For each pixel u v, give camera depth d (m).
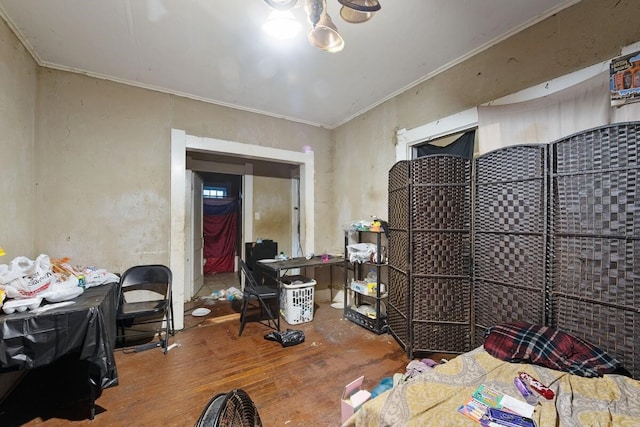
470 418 1.03
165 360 2.28
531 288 1.80
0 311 1.50
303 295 3.13
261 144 3.56
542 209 1.75
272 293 2.96
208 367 2.17
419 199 2.29
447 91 2.55
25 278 1.62
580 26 1.76
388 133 3.19
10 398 1.80
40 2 1.75
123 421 1.59
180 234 2.98
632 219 1.42
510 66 2.10
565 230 1.66
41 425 1.57
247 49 2.27
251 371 2.11
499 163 1.98
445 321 2.22
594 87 1.68
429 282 2.26
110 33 2.06
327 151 4.13
